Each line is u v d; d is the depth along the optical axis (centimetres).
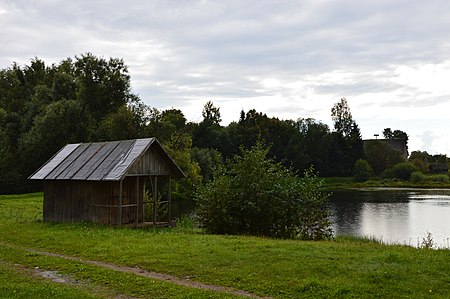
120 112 6438
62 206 2872
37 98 7250
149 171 2762
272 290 1173
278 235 2453
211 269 1388
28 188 6456
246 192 2444
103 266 1487
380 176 12812
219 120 14262
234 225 2428
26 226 2559
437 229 3919
